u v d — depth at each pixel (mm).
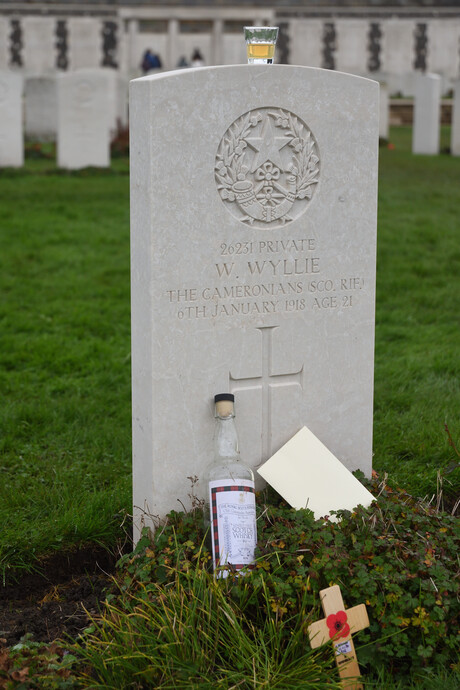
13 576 2662
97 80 9188
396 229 6559
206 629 2324
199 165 2498
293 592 2377
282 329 2652
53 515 2795
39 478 2992
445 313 4559
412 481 2955
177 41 24234
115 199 7793
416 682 2303
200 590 2354
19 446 3209
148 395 2557
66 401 3512
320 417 2736
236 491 2488
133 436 2646
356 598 2375
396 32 25016
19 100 9203
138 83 2465
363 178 2672
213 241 2543
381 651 2350
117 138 11531
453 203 7750
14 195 7789
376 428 3287
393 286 5066
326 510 2596
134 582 2447
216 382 2600
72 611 2545
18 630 2475
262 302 2617
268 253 2604
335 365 2725
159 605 2361
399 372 3754
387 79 17953
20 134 9281
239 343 2607
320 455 2664
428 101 11430
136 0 23922
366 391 2771
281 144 2576
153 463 2568
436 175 9516
